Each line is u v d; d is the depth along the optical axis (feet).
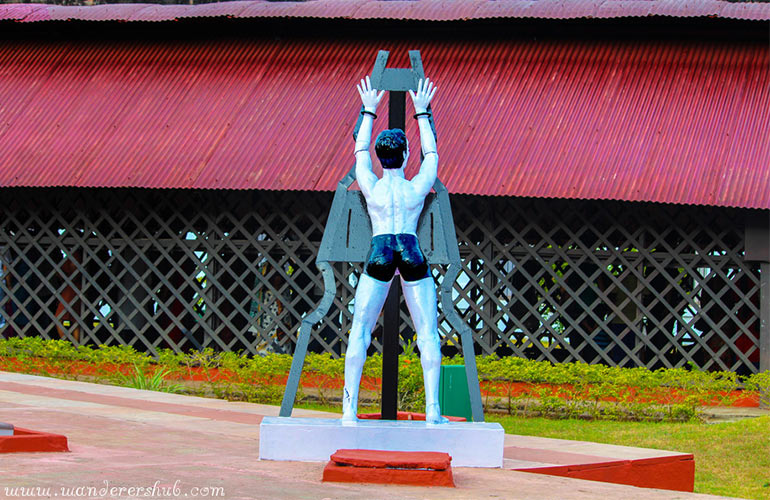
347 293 47.01
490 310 45.75
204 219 48.88
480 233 47.57
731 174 42.80
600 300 44.68
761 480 29.17
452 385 32.37
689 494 18.17
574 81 48.62
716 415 40.91
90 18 54.03
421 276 21.18
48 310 51.19
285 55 53.26
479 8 50.06
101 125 51.06
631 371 41.45
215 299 49.19
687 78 47.80
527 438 27.61
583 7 48.78
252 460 20.56
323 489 17.11
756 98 46.21
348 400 20.94
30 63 56.39
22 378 41.34
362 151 21.85
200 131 49.42
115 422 27.58
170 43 55.77
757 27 48.06
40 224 51.06
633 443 33.99
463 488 17.78
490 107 47.91
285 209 47.88
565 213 44.88
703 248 45.52
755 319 43.55
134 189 48.78
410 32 52.85
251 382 43.47
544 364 42.63
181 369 47.06
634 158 44.14
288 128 48.55
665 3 48.55
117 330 49.88
